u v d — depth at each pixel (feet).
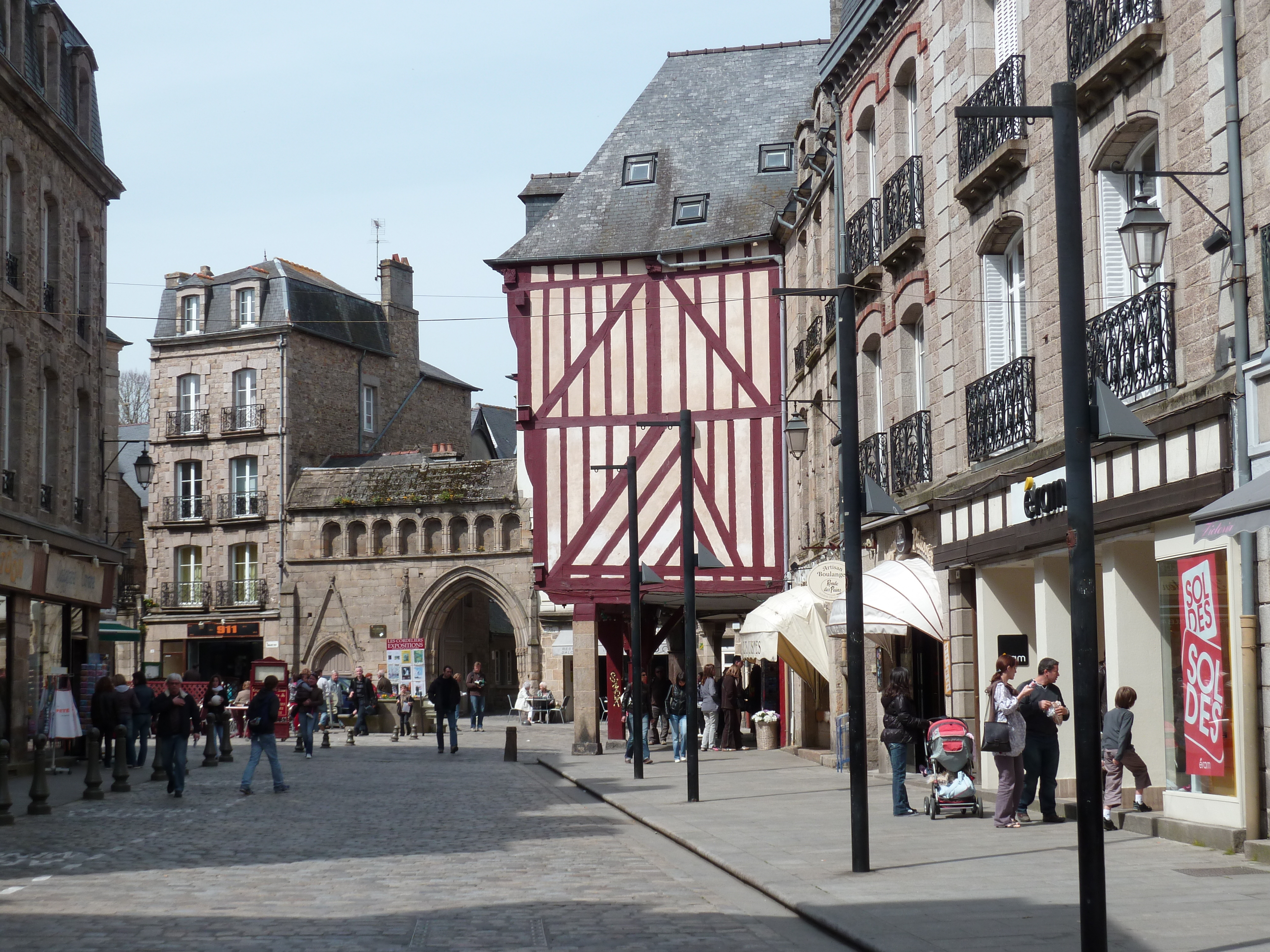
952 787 48.52
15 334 77.61
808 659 76.89
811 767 78.38
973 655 57.62
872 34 70.03
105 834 48.06
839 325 38.88
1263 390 36.11
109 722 82.07
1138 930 26.66
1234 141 37.68
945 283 59.77
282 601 171.73
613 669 106.22
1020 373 51.55
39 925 29.37
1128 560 44.96
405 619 167.94
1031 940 26.32
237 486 177.68
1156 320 41.70
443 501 167.84
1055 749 45.80
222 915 30.68
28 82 77.20
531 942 27.12
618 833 48.32
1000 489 53.06
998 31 55.83
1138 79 43.37
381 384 192.75
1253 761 36.52
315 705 96.43
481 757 95.96
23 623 79.00
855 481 37.91
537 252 105.19
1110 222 46.34
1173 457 40.73
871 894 32.22
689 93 112.88
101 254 94.68
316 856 41.63
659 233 104.63
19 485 78.64
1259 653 36.60
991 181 54.19
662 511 100.63
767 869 36.81
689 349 101.86
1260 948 24.63
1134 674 44.57
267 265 184.75
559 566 100.83
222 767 85.20
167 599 177.47
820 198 84.89
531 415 102.78
